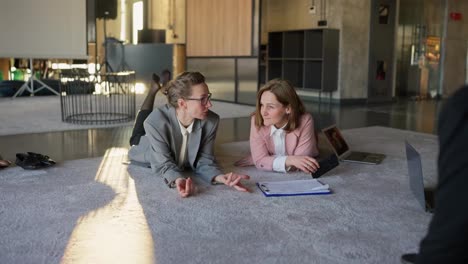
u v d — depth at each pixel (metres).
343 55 8.16
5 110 6.30
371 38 8.38
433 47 9.70
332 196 2.29
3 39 7.95
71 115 5.74
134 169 2.82
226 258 1.58
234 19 7.64
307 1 8.77
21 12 8.02
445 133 0.75
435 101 8.87
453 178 0.72
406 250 1.66
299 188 2.36
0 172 2.73
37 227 1.84
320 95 8.41
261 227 1.86
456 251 0.73
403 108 7.53
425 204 2.10
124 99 7.73
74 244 1.68
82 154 3.49
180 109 2.43
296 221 1.94
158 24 12.80
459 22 9.86
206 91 2.37
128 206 2.11
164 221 1.92
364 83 8.46
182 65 10.20
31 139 4.15
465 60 10.02
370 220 1.96
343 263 1.55
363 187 2.47
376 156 3.19
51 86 8.82
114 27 13.20
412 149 2.41
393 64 8.72
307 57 8.52
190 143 2.52
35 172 2.73
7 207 2.08
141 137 2.84
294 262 1.55
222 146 3.74
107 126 4.96
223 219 1.95
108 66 10.12
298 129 2.73
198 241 1.72
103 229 1.83
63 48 8.45
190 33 8.62
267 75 9.57
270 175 2.71
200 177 2.56
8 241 1.70
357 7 8.21
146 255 1.60
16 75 9.48
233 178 2.37
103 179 2.58
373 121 5.88
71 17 8.45
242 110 6.67
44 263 1.53
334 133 3.20
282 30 9.07
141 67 10.55
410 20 9.37
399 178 2.66
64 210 2.05
